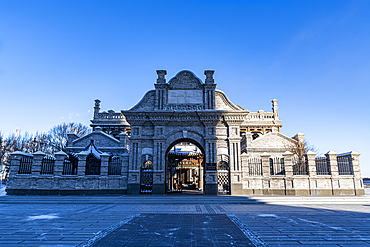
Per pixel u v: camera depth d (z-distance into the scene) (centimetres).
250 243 848
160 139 2575
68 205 1953
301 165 2767
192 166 4222
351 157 2545
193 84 2709
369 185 3716
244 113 2567
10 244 836
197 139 2605
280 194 2456
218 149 2561
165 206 1881
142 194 2491
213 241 873
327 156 2591
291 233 986
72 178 2498
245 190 2475
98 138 3788
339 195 2400
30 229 1065
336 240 884
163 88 2686
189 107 2652
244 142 3984
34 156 2494
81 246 812
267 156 2548
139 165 2539
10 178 2425
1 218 1345
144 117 2612
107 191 2505
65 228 1086
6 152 5109
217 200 2109
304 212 1547
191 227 1105
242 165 2530
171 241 875
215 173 2489
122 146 3741
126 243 849
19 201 2094
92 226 1128
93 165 2859
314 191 2450
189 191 3394
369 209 1689
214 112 2566
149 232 1009
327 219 1295
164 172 2533
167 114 2591
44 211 1611
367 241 870
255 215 1434
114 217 1377
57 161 2517
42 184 2450
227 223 1196
